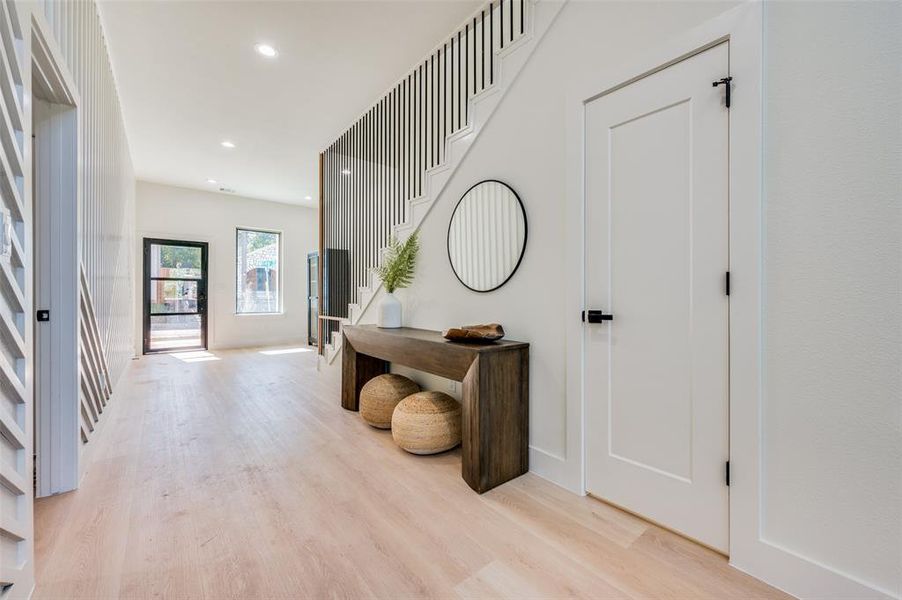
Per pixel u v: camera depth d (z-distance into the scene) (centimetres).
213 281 689
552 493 201
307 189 671
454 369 220
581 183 198
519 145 233
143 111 394
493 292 251
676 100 164
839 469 125
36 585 132
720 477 151
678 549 156
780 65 136
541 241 220
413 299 328
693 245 159
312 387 420
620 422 184
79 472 202
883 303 118
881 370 118
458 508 186
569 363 203
